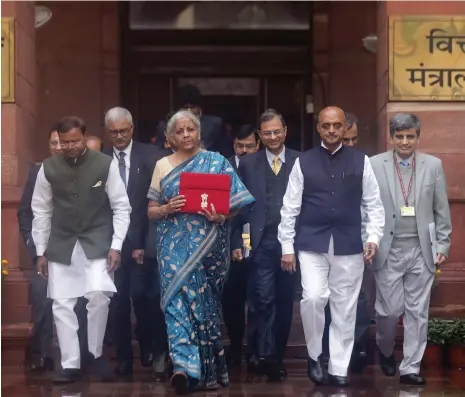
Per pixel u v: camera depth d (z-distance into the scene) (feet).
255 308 27.27
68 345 26.11
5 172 31.48
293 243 25.82
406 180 26.22
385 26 32.48
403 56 31.99
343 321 25.68
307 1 42.96
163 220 24.56
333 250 25.52
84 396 24.34
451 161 31.76
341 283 25.63
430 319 29.50
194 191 24.18
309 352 25.81
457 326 28.45
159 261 24.59
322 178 25.55
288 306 27.61
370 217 25.58
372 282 31.71
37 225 26.37
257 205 27.17
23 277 30.60
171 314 24.13
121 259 27.48
